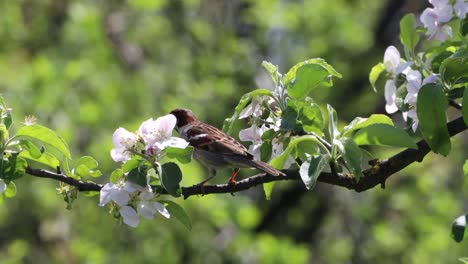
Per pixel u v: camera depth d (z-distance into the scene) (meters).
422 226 17.66
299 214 20.09
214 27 19.81
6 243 16.23
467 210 18.69
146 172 4.39
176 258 15.88
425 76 5.04
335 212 19.64
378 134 4.54
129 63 18.47
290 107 4.70
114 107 16.77
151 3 17.44
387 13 20.67
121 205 4.38
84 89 16.92
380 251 18.33
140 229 15.84
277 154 4.94
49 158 4.64
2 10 18.03
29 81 16.02
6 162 4.50
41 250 16.28
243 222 15.56
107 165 15.11
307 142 4.84
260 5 18.64
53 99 15.87
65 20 18.67
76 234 16.33
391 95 5.09
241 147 5.91
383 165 4.86
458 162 18.23
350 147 4.50
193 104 17.03
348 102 19.78
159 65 18.36
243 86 18.89
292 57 19.30
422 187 17.86
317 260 19.86
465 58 4.46
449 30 5.17
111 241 16.02
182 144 4.38
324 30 19.30
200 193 4.79
